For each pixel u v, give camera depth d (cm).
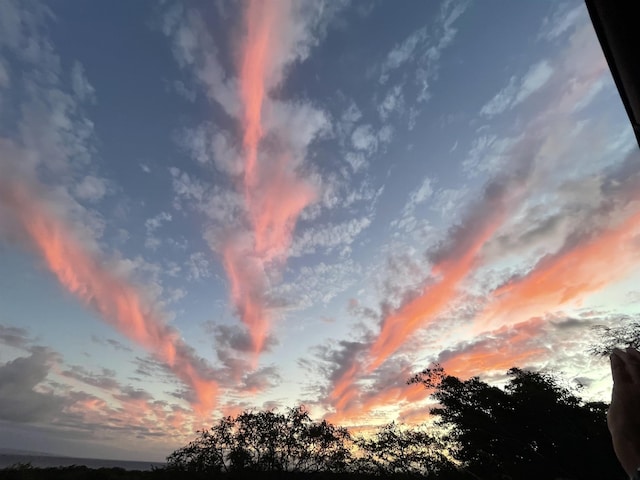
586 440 1642
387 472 2012
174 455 1939
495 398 1889
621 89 155
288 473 1972
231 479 1886
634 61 137
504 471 1794
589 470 1599
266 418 2034
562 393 1817
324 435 2022
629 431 105
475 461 1905
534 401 1784
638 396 108
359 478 2005
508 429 1794
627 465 103
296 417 2059
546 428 1727
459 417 1931
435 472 1955
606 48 146
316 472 1994
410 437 2048
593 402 1781
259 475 1917
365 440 2075
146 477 2017
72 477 2141
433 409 2066
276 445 1973
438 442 2009
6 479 2005
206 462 1905
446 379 2055
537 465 1694
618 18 132
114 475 2217
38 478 2067
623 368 117
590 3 138
